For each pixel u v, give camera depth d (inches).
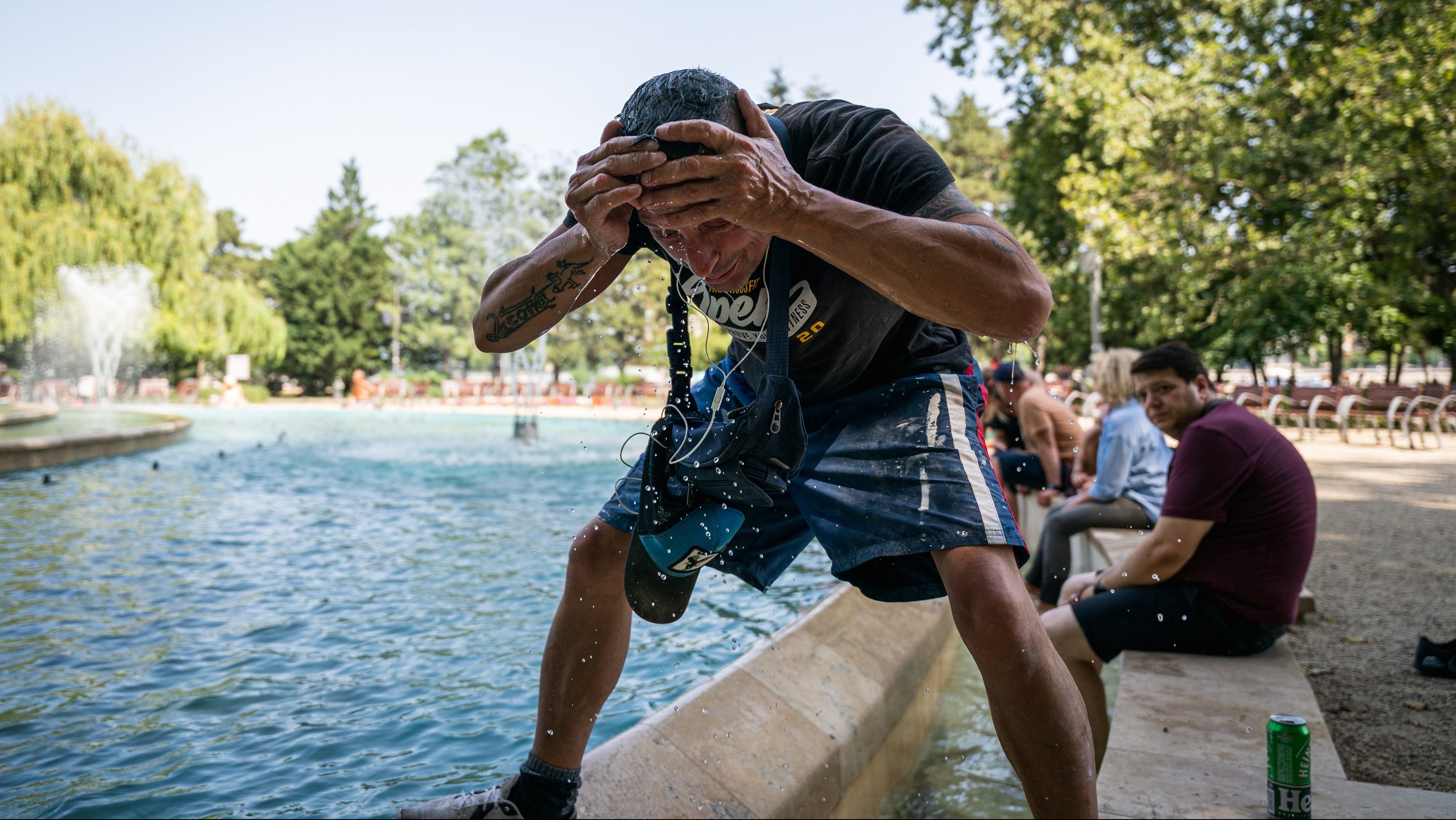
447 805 77.8
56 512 295.0
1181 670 113.7
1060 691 62.7
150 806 92.0
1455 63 507.8
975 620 63.4
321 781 98.3
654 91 56.2
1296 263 597.6
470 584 194.2
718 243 60.7
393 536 255.1
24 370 1211.2
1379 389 532.4
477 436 701.9
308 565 214.1
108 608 172.7
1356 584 175.3
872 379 74.4
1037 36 714.8
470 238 1737.2
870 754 108.7
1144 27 717.9
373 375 2214.6
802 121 69.7
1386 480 312.7
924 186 62.6
